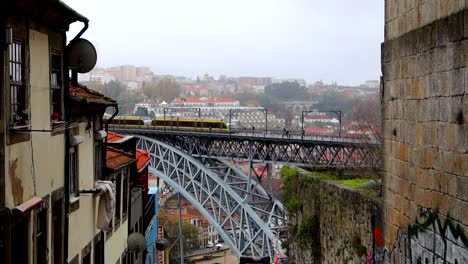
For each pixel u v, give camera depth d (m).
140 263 24.19
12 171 8.76
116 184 18.05
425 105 9.07
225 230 59.06
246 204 56.69
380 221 11.74
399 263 10.34
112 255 17.27
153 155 67.25
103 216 14.79
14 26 9.00
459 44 7.89
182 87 194.62
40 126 10.22
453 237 8.10
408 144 9.84
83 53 12.03
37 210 9.96
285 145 53.91
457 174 7.99
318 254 17.33
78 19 11.57
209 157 61.94
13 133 8.76
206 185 61.12
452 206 8.14
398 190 10.38
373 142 33.69
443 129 8.41
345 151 46.72
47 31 10.71
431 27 8.81
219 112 118.31
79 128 13.14
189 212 107.44
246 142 59.03
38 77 10.16
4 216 8.23
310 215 18.09
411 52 9.65
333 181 16.83
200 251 99.44
